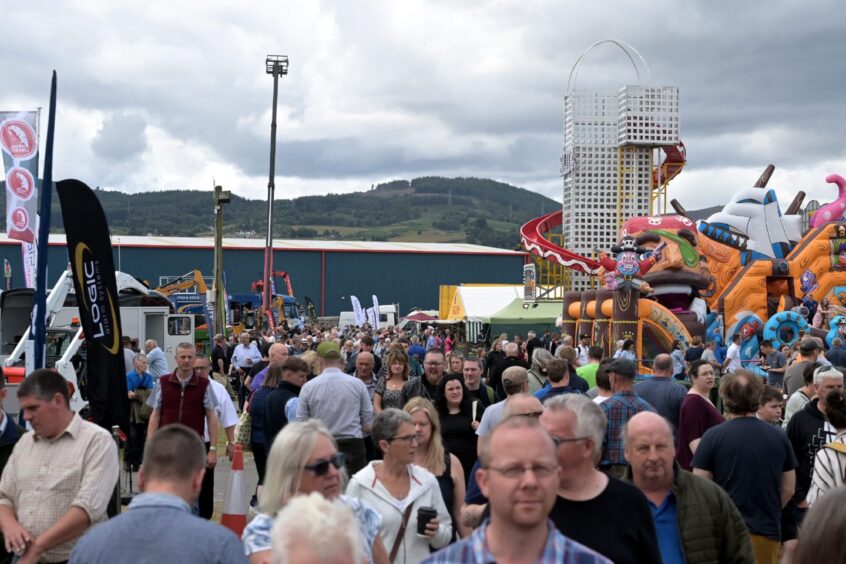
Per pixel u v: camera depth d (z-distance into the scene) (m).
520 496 3.54
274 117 38.69
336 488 4.71
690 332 32.56
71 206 8.91
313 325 59.06
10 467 6.09
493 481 3.60
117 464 6.20
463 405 9.25
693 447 8.05
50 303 18.59
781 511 7.64
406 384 10.66
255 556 4.55
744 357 31.73
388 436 6.14
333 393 9.39
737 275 36.38
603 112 65.25
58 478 5.93
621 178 64.88
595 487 4.84
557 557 3.58
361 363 11.70
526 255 98.06
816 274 36.66
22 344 18.12
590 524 4.73
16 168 15.47
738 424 6.81
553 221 54.53
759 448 6.70
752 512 6.70
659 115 63.50
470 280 97.12
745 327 31.91
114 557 4.05
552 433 4.81
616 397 8.05
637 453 5.36
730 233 37.19
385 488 6.20
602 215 65.19
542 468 3.58
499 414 8.23
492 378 14.98
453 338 56.38
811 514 3.19
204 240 93.31
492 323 44.31
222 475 14.32
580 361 27.09
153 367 15.99
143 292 25.62
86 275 8.98
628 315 30.42
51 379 5.99
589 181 65.38
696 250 33.62
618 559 4.67
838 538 3.08
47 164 9.77
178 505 4.25
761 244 38.38
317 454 4.65
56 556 5.97
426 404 7.09
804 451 7.96
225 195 30.27
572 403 4.97
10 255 75.25
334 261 93.62
